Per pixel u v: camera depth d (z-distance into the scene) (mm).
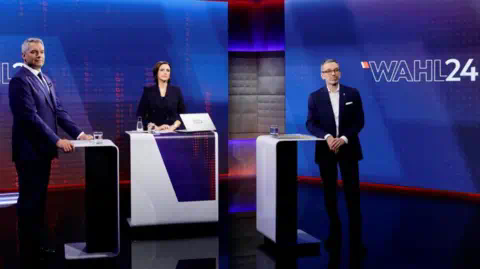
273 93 9477
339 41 7645
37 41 4547
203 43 8250
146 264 4328
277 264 4309
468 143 6750
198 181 5336
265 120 9602
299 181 8016
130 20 7836
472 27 6605
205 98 8320
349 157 5223
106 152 4441
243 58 9547
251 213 6160
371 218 5809
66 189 7469
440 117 6949
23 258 4418
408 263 4312
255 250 4715
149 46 7953
